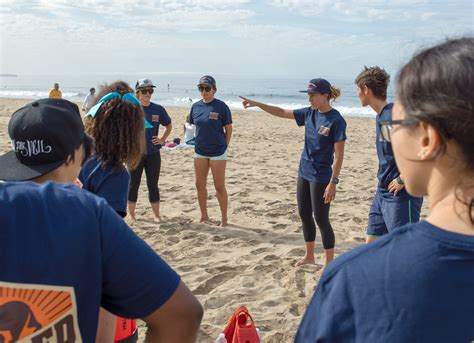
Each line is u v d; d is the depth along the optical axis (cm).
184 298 130
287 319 415
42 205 118
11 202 116
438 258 102
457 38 108
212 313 426
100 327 171
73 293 116
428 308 100
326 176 496
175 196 819
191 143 961
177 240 613
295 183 930
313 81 477
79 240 117
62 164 149
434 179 109
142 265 124
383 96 402
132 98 263
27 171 145
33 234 114
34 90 8350
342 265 111
